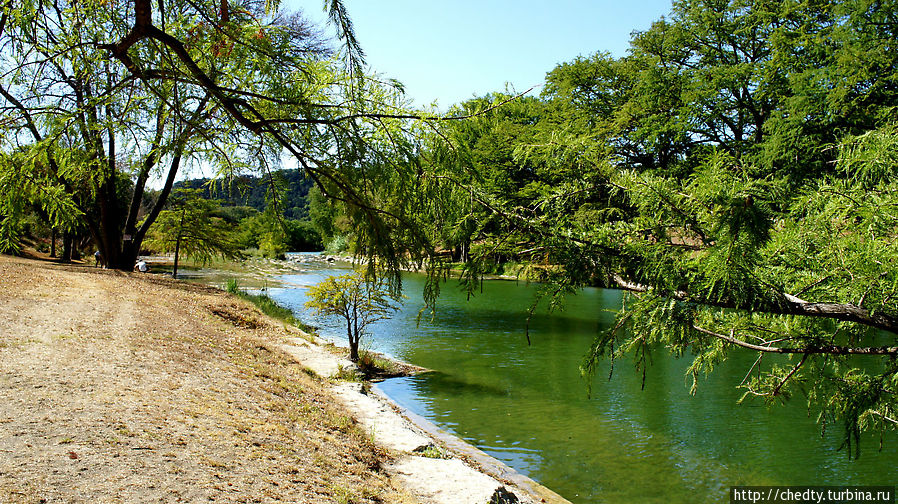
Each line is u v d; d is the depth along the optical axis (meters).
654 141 26.55
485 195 2.44
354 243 2.05
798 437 9.85
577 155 3.25
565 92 32.69
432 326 21.61
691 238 3.05
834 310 3.14
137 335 10.57
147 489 4.52
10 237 2.18
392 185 2.02
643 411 11.35
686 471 8.47
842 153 3.96
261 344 12.99
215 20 1.99
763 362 14.93
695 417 10.94
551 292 3.13
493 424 10.58
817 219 3.87
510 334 20.05
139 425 5.94
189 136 2.04
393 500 5.70
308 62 1.98
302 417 7.81
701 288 2.94
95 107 2.03
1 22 1.93
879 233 3.61
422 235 2.06
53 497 4.12
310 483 5.47
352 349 14.65
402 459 7.27
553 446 9.48
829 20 23.23
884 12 19.06
